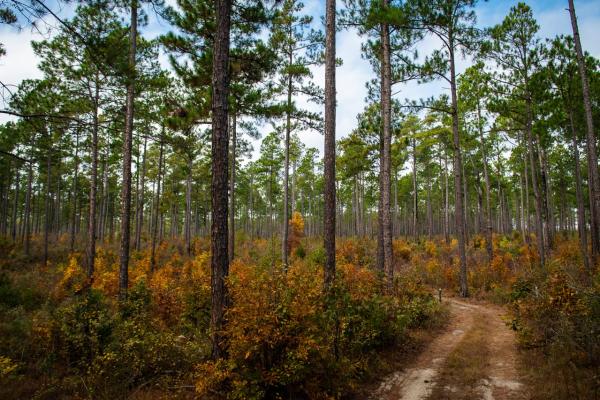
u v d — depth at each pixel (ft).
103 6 26.91
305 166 144.97
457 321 38.55
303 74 61.62
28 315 33.53
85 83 53.47
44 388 19.56
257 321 16.97
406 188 160.76
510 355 25.23
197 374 18.02
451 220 166.81
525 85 57.67
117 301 35.63
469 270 65.72
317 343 17.88
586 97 42.80
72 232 91.30
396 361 24.94
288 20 60.70
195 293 30.45
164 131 65.46
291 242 96.99
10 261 76.89
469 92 70.69
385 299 29.73
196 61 42.22
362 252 80.59
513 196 155.84
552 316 23.82
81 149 93.45
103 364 20.20
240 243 116.37
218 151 20.65
